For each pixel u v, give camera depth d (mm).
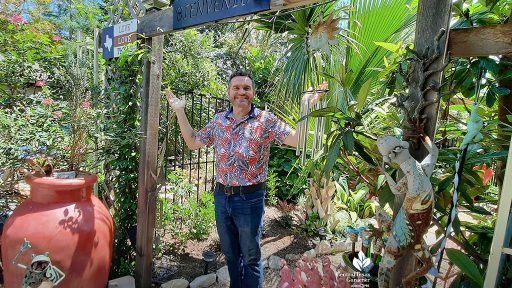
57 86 2945
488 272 1121
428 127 1056
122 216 2523
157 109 2277
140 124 2402
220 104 4871
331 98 2096
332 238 3215
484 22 1559
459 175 1167
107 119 2479
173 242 3025
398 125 1883
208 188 4285
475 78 1512
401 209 1041
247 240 2006
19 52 3494
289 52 2205
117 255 2496
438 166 1734
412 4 2400
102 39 2742
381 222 1157
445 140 1833
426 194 980
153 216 2328
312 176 3318
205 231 3137
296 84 2115
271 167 4422
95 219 1944
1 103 2750
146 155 2268
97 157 2379
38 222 1796
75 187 1912
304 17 2033
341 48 2389
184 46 4934
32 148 2145
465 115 2264
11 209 2467
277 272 2703
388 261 1062
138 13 2328
